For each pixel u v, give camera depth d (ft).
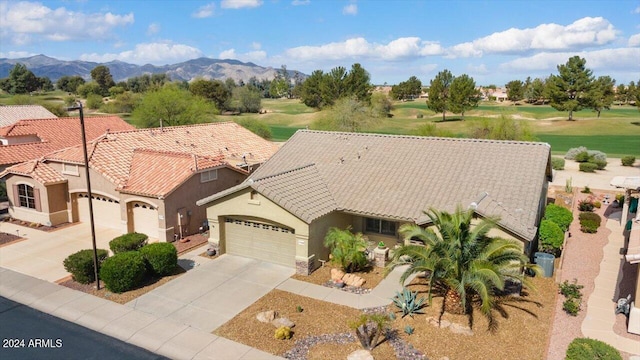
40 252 78.33
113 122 151.23
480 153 80.74
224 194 72.54
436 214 56.49
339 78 310.45
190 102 196.54
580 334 51.06
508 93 490.49
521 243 59.62
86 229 90.79
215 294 61.82
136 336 51.72
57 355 48.14
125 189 84.84
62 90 572.51
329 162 87.45
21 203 95.96
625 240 81.30
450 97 322.55
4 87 500.33
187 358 47.47
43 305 59.26
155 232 84.58
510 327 52.24
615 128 282.36
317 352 47.83
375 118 231.71
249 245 74.59
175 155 92.73
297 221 67.36
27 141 128.57
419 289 62.34
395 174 79.71
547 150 77.82
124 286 62.28
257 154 116.37
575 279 64.03
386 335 50.52
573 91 313.94
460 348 48.11
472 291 55.47
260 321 54.08
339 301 59.36
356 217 77.46
